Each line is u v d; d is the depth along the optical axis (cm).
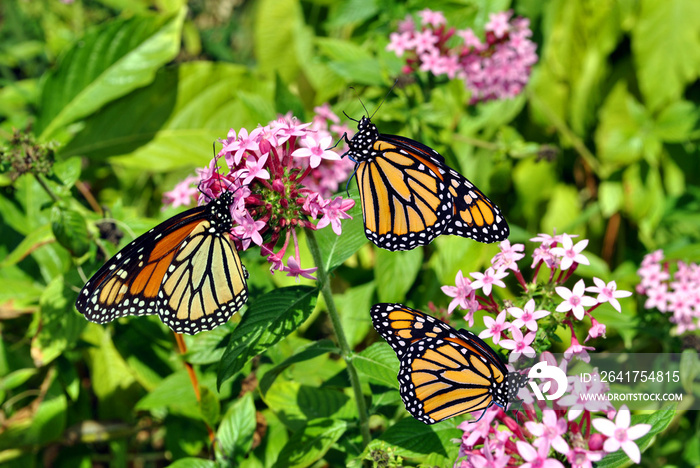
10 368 46
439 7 49
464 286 34
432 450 35
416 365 33
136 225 41
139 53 52
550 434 30
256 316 33
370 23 52
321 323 51
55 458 45
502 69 48
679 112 59
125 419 45
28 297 44
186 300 34
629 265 53
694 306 42
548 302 34
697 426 44
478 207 34
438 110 48
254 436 41
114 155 54
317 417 38
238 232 32
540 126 67
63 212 39
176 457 43
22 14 74
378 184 34
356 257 53
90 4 79
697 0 60
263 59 69
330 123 47
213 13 91
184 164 55
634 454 30
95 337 45
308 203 32
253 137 32
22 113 59
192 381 40
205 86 55
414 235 35
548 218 66
